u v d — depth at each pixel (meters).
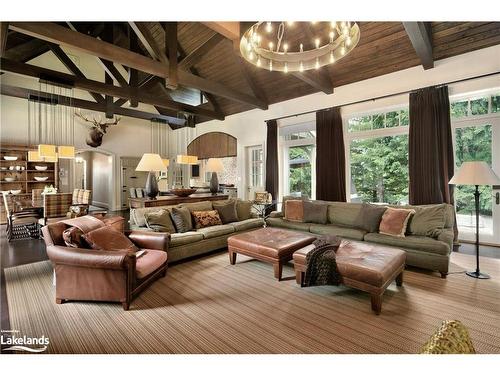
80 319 2.12
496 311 2.21
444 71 4.11
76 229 2.55
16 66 4.30
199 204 4.43
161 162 4.10
